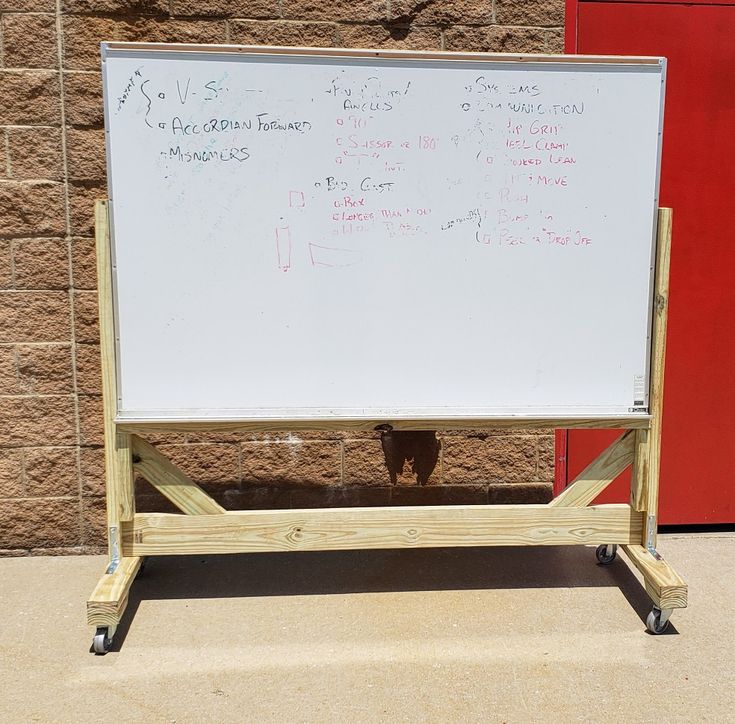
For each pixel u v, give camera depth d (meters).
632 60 3.00
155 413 3.08
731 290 3.96
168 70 2.88
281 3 3.53
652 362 3.20
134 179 2.94
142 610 3.21
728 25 3.75
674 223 3.88
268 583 3.47
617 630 3.07
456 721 2.50
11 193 3.50
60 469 3.70
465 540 3.21
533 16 3.63
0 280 3.55
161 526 3.12
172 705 2.58
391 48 3.60
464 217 3.07
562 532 3.24
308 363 3.12
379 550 3.85
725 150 3.84
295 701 2.60
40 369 3.63
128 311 3.02
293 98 2.94
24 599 3.30
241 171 2.97
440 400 3.18
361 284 3.08
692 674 2.77
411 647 2.94
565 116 3.03
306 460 3.84
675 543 3.97
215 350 3.07
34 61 3.44
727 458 4.09
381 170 3.02
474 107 3.00
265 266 3.04
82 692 2.65
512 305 3.14
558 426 3.23
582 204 3.09
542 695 2.64
